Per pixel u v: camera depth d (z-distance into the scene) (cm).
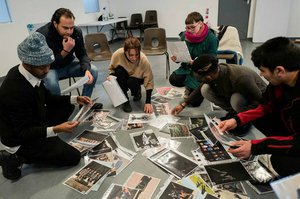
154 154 169
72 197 137
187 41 251
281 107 127
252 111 151
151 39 353
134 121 215
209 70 166
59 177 154
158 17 684
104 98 274
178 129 198
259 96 169
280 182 70
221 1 595
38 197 140
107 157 168
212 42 240
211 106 240
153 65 419
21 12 414
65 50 225
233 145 126
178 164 156
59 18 212
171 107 239
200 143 177
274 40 101
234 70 175
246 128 189
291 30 567
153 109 236
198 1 623
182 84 279
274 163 127
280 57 97
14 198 141
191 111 231
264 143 116
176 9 656
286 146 110
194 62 171
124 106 238
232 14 597
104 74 379
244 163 152
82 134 197
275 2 530
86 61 250
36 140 155
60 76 251
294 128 118
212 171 147
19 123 142
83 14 590
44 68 137
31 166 167
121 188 140
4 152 151
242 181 139
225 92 188
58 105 194
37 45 131
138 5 693
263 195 130
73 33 236
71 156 160
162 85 309
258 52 104
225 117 204
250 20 587
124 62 237
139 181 144
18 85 137
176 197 129
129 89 268
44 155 156
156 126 205
